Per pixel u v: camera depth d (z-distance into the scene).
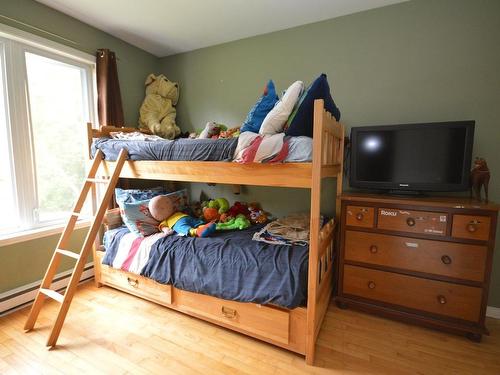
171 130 2.88
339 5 2.10
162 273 1.84
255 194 2.72
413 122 2.09
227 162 1.63
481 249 1.58
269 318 1.56
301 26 2.41
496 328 1.79
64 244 1.93
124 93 2.82
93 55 2.48
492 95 1.86
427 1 1.97
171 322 1.86
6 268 1.97
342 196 1.92
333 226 2.07
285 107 1.50
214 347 1.61
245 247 1.77
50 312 1.98
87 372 1.42
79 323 1.84
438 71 1.99
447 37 1.94
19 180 2.08
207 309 1.77
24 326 1.77
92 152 2.24
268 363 1.49
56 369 1.44
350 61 2.25
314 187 1.38
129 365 1.47
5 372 1.42
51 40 2.16
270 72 2.59
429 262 1.72
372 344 1.64
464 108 1.94
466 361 1.51
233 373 1.42
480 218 1.56
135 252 2.01
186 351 1.58
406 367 1.46
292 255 1.62
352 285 1.97
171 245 1.92
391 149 1.96
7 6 1.90
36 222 2.19
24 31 1.99
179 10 2.19
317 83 1.41
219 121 2.91
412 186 1.91
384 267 1.85
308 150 1.42
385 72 2.14
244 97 2.75
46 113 2.26
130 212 2.15
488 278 1.58
